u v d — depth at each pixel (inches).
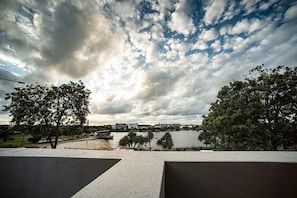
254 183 57.7
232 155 69.1
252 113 545.6
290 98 546.9
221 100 681.0
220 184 58.6
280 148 539.8
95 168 64.1
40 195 65.4
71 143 1434.5
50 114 726.5
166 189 59.9
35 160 67.3
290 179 56.6
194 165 59.9
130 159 62.7
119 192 32.8
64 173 65.3
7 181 67.5
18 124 691.4
